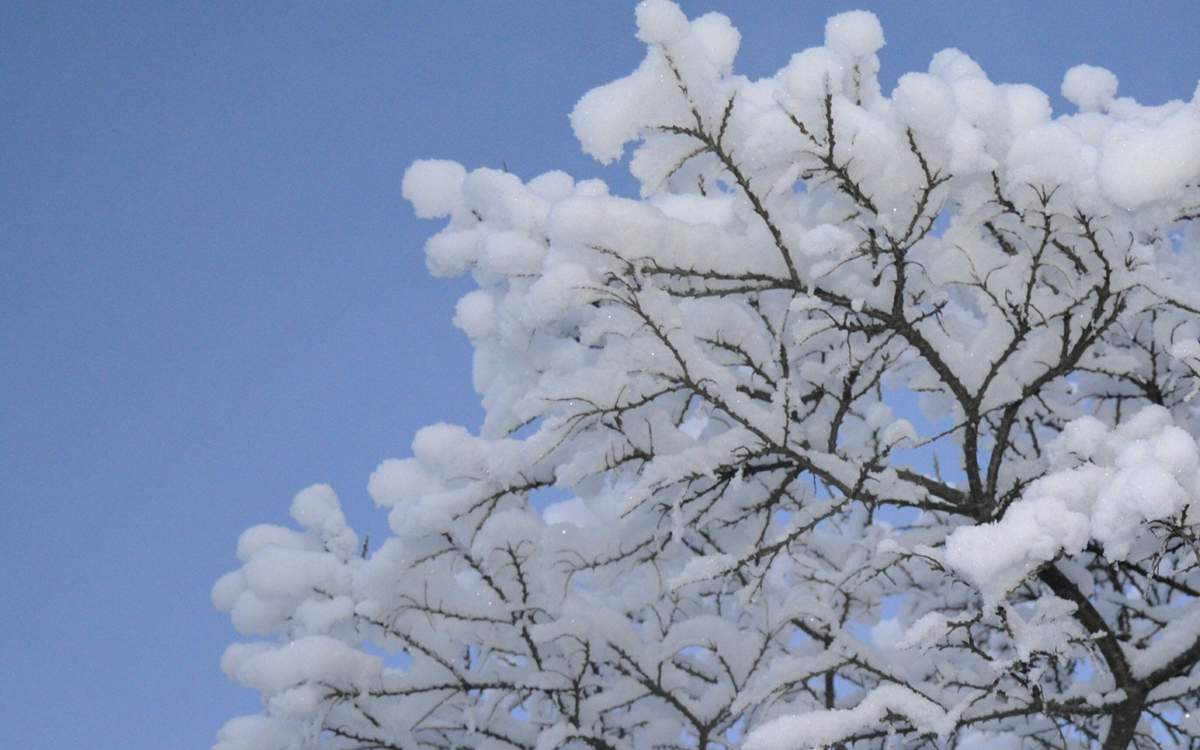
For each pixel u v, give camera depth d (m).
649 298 3.82
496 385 5.19
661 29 3.32
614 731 5.38
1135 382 5.06
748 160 3.62
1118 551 2.86
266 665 4.57
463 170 4.90
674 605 5.28
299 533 5.47
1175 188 3.01
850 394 4.51
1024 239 3.92
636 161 3.60
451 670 4.98
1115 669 3.82
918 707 3.46
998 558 2.93
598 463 4.41
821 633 5.32
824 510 4.14
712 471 4.13
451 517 4.70
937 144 3.48
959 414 4.38
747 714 5.26
